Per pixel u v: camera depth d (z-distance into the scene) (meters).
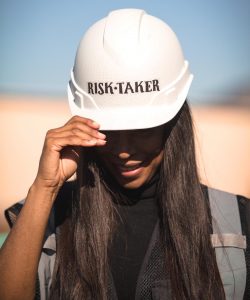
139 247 2.67
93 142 2.43
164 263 2.61
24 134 16.88
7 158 15.18
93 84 2.55
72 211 2.70
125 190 2.68
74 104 2.68
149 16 2.60
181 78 2.63
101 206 2.66
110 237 2.66
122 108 2.51
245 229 2.72
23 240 2.48
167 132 2.65
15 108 19.11
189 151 2.69
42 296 2.62
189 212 2.64
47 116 18.61
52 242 2.70
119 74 2.48
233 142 16.64
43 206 2.50
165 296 2.55
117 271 2.64
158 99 2.53
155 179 2.69
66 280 2.62
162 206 2.67
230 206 2.77
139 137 2.46
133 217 2.70
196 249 2.62
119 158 2.49
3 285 2.48
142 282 2.58
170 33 2.59
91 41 2.55
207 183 3.06
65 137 2.47
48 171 2.48
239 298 2.68
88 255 2.62
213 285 2.62
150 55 2.49
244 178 14.25
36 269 2.52
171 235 2.62
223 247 2.68
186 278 2.58
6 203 12.69
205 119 18.47
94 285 2.58
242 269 2.68
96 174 2.67
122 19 2.52
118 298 2.62
